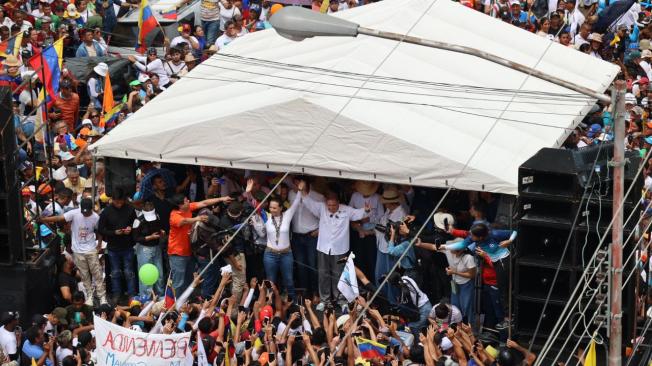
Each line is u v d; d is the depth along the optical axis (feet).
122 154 192.44
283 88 193.67
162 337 154.30
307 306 170.91
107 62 252.21
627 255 154.92
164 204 190.49
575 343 158.71
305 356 160.04
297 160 184.85
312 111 183.21
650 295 175.22
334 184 191.93
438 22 224.53
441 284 182.50
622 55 278.26
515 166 181.27
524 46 225.15
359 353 159.33
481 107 196.34
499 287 170.30
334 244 183.52
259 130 186.19
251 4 285.84
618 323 129.90
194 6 281.54
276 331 166.40
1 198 180.04
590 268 154.71
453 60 210.18
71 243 192.54
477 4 285.02
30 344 165.58
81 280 189.78
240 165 188.03
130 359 154.81
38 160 219.61
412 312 175.73
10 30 261.03
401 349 163.63
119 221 187.21
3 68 234.79
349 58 203.92
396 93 194.49
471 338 161.27
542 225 154.81
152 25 258.78
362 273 180.75
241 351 163.94
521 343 161.99
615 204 127.54
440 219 180.45
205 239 182.19
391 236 179.73
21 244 182.80
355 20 221.87
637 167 155.33
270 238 183.52
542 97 205.98
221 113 189.57
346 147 182.80
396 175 181.27
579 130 225.97
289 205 187.21
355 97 189.16
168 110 202.39
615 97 124.77
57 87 222.89
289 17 130.93
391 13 224.74
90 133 226.17
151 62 252.01
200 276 170.09
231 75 210.79
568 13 281.54
